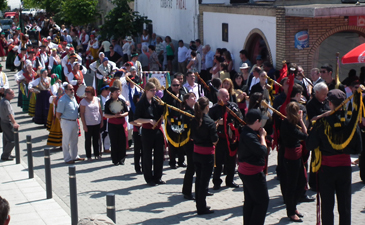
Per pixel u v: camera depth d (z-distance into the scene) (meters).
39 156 11.09
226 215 7.18
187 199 7.92
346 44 13.54
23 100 15.80
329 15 11.91
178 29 21.52
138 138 9.26
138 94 10.71
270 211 7.23
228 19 16.55
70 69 14.65
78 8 28.17
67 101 10.25
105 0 31.56
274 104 7.98
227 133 7.39
